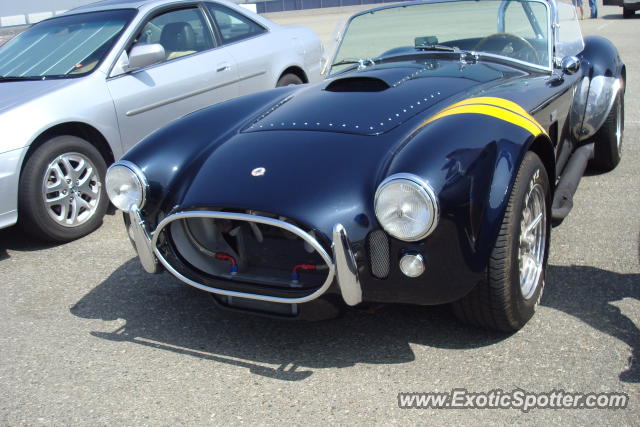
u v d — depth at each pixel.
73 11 5.54
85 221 4.47
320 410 2.43
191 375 2.72
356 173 2.62
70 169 4.36
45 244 4.39
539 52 3.85
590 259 3.53
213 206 2.61
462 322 2.89
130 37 4.97
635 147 5.63
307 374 2.67
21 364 2.87
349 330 2.99
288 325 3.08
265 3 34.81
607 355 2.63
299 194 2.55
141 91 4.88
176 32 5.34
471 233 2.46
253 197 2.58
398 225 2.41
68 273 3.86
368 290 2.57
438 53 3.91
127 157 2.99
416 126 2.85
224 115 3.35
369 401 2.46
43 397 2.61
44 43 5.14
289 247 2.72
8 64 5.02
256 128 3.12
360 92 3.31
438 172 2.42
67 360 2.88
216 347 2.93
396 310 3.12
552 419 2.29
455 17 4.01
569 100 3.84
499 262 2.55
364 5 32.94
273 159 2.77
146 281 3.68
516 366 2.61
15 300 3.54
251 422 2.39
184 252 2.87
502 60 3.79
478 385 2.51
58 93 4.41
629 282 3.24
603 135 4.71
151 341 3.02
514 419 2.30
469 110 2.78
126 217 3.10
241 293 2.72
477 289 2.63
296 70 6.37
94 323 3.22
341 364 2.73
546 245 3.06
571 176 3.75
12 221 4.09
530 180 2.70
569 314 2.97
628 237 3.79
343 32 4.34
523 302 2.75
